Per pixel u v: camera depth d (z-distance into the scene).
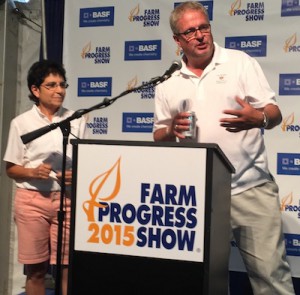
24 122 2.85
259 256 2.29
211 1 3.36
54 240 2.84
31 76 2.88
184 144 1.72
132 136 3.55
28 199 2.81
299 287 3.26
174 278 1.73
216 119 2.38
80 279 1.84
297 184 3.20
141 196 1.77
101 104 2.13
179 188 1.73
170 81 2.52
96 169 1.83
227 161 1.84
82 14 3.65
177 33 2.40
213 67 2.42
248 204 2.35
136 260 1.78
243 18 3.30
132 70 3.55
